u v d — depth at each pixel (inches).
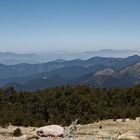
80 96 3228.3
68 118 2854.3
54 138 1603.1
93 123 2741.1
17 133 1942.7
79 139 1593.3
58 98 3218.5
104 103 3297.2
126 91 3543.3
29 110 3139.8
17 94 3432.6
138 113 3011.8
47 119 3002.0
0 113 2834.6
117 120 2787.9
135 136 1600.6
